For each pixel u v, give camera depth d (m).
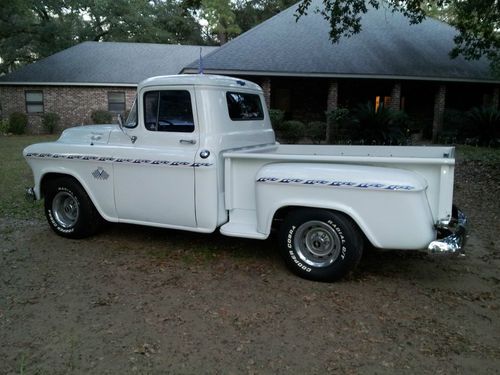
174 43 40.59
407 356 3.02
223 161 4.54
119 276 4.35
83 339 3.22
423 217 3.67
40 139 20.14
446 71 17.23
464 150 14.39
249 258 4.85
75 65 24.98
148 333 3.30
